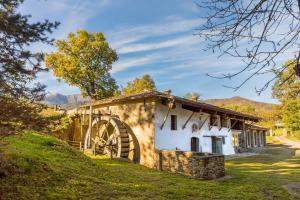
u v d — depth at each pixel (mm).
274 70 3760
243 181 13406
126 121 20156
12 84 6004
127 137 19156
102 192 9117
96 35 37906
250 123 37000
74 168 11016
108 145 20000
